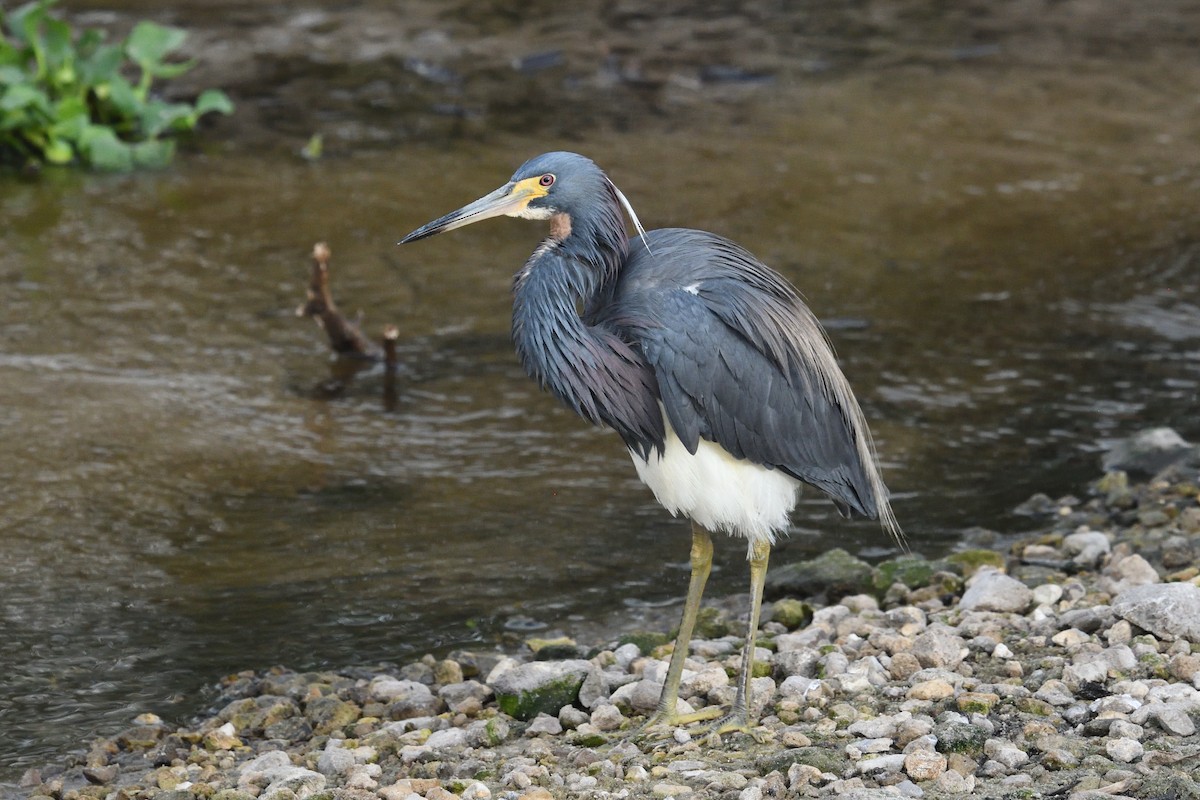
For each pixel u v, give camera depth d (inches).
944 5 1138.0
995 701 308.7
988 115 894.4
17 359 571.8
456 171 789.9
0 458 494.6
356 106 887.7
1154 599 344.8
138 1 1051.3
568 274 335.0
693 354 321.1
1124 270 677.9
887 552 449.4
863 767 281.1
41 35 932.0
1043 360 586.9
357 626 406.6
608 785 291.0
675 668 332.8
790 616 400.5
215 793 309.7
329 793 297.9
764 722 324.8
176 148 818.8
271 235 707.4
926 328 617.3
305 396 560.7
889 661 347.9
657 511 478.9
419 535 459.8
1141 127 875.4
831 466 341.7
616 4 1111.0
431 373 584.7
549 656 386.3
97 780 327.6
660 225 716.7
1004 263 686.5
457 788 295.6
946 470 500.4
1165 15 1120.8
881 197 764.6
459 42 1010.1
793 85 944.3
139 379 563.8
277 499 480.7
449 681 373.7
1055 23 1096.8
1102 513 462.9
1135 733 284.2
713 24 1071.0
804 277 665.6
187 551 445.4
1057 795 263.4
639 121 872.9
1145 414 539.2
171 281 653.3
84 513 463.8
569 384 332.8
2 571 427.8
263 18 1039.0
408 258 690.2
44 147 784.9
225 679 377.4
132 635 398.3
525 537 459.5
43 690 370.6
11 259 666.8
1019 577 411.2
